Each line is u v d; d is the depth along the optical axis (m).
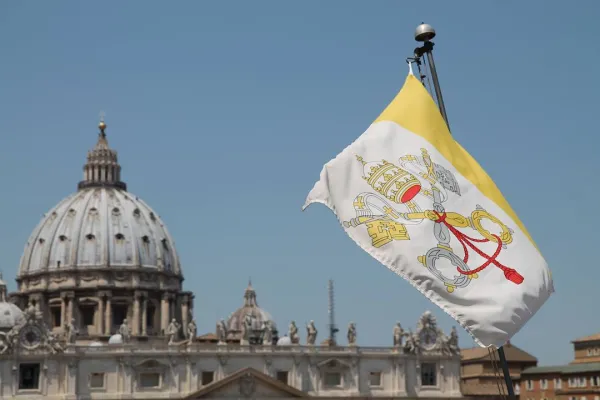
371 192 47.09
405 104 50.00
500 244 46.16
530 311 44.81
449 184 47.59
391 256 45.16
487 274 45.09
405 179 47.31
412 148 48.47
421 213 46.31
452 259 45.25
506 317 44.19
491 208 47.44
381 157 48.16
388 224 45.91
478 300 44.34
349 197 47.12
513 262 45.69
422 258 44.94
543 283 45.62
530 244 46.88
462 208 47.09
